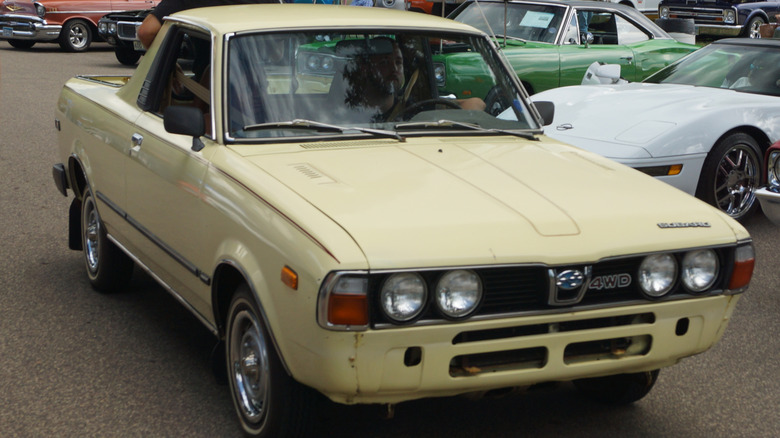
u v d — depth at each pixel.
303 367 3.25
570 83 11.32
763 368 4.87
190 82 4.73
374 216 3.30
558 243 3.30
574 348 3.48
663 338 3.54
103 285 5.68
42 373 4.54
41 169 9.27
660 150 6.95
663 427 4.12
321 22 4.48
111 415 4.09
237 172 3.79
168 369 4.62
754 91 8.18
